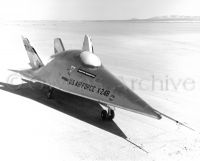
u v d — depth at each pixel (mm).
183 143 9445
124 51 36000
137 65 24906
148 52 35594
